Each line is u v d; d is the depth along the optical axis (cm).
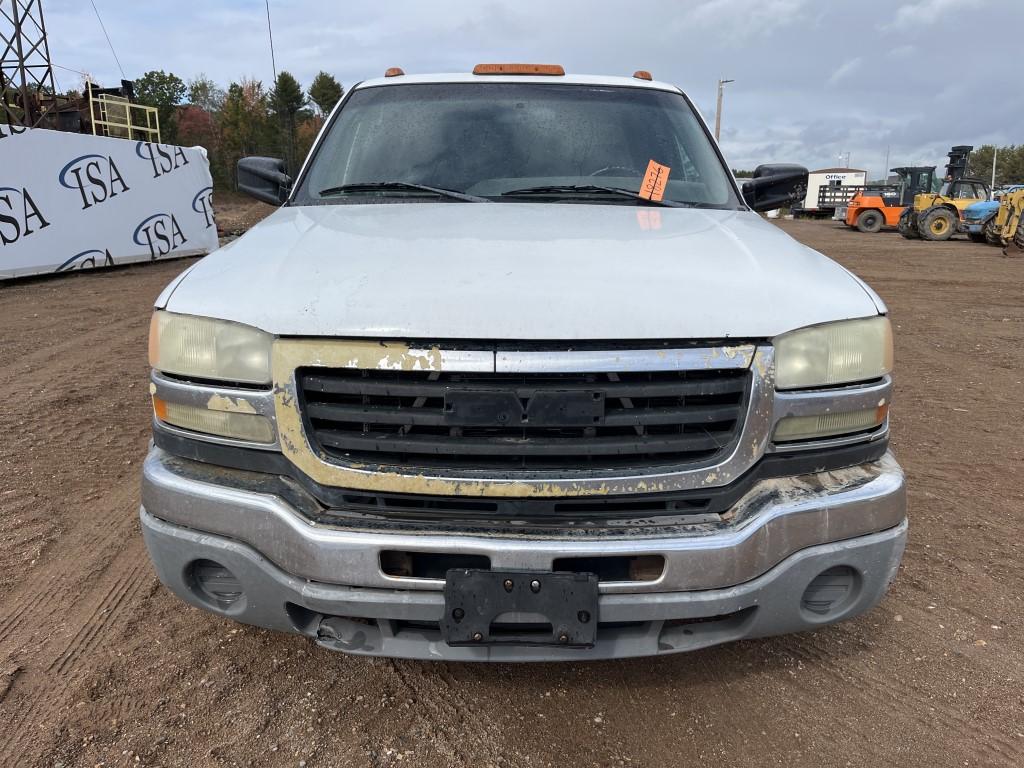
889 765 206
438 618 183
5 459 418
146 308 924
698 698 233
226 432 193
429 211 261
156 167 1407
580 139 309
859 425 196
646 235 231
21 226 1108
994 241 1967
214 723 219
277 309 184
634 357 177
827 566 191
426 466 183
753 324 182
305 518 186
